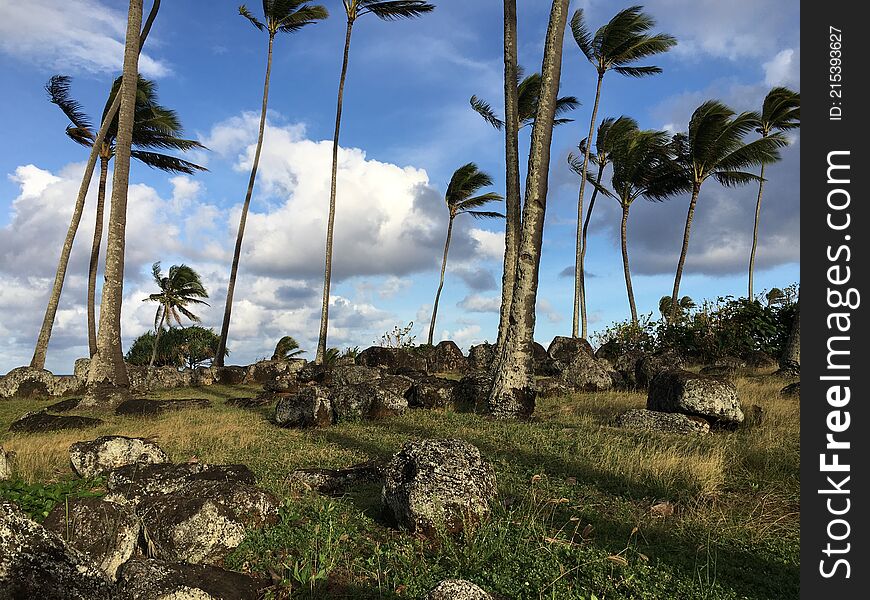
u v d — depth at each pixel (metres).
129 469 8.52
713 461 8.94
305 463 10.38
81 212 28.59
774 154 31.64
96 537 5.88
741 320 24.36
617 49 32.38
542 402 17.20
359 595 5.49
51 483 9.14
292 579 5.76
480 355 31.44
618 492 8.30
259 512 6.83
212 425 14.88
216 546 6.29
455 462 7.17
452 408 16.23
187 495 6.84
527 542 6.33
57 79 30.48
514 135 19.86
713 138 31.62
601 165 39.00
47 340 27.78
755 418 12.32
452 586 4.70
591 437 11.09
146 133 33.22
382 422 14.60
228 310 34.06
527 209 15.12
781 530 6.95
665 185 36.94
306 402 14.77
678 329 26.16
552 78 15.33
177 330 47.78
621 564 5.90
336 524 7.00
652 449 9.91
